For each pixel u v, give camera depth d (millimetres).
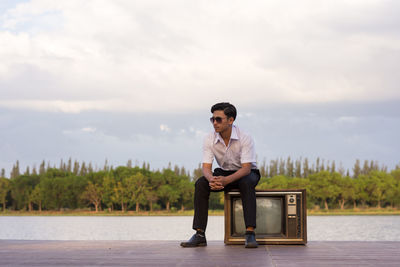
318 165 104188
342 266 2703
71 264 2807
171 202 88750
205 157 4391
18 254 3361
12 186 92562
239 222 4375
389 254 3359
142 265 2758
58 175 92250
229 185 4371
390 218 73500
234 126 4414
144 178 85125
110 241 4602
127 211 92438
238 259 3072
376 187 82688
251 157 4297
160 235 36750
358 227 47469
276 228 4375
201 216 4199
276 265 2754
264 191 4289
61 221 68188
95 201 89625
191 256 3252
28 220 72250
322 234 37125
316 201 86812
